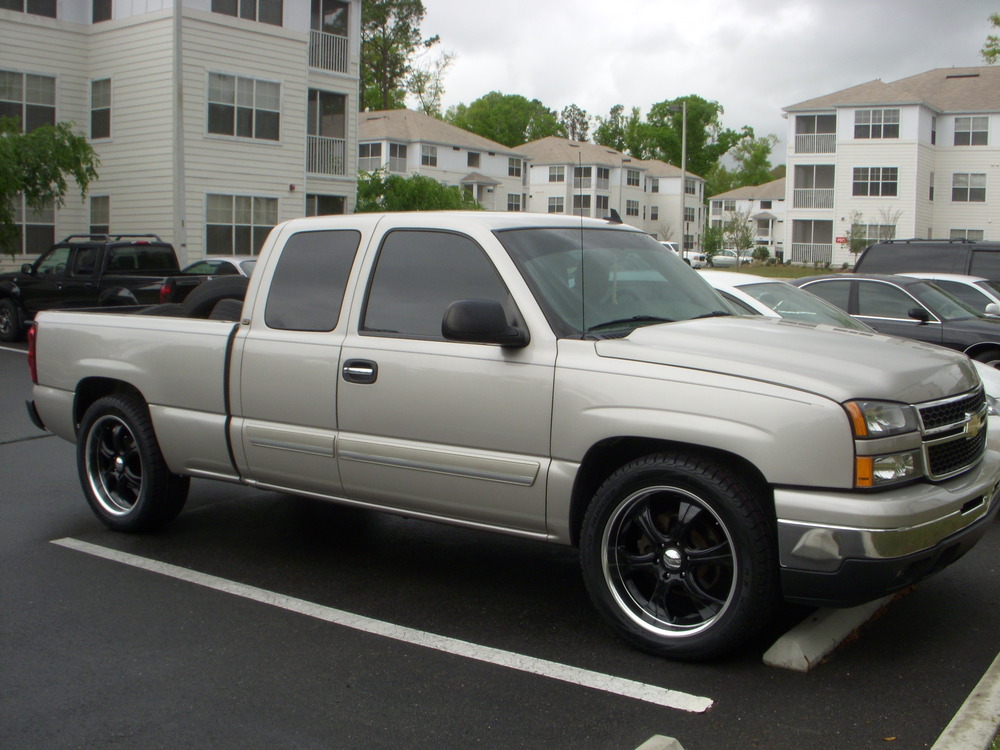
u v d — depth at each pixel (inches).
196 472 222.8
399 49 2947.8
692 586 161.6
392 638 175.9
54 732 140.8
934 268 592.4
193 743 137.6
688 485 157.2
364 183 1430.9
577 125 5216.5
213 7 1040.8
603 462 173.2
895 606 190.1
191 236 1040.8
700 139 4640.8
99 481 244.5
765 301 335.3
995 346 408.2
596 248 195.0
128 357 230.2
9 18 1007.0
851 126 2032.5
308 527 250.2
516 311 175.6
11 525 249.8
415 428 183.8
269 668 162.9
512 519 176.9
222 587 203.6
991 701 142.3
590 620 184.7
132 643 173.5
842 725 141.1
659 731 139.9
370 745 136.7
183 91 941.2
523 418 171.6
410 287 190.2
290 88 1122.0
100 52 1060.5
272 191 1116.5
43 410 251.3
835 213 2069.4
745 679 156.9
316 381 196.4
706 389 155.6
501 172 2743.6
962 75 2108.8
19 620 184.2
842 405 146.9
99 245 642.8
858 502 145.2
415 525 253.0
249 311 211.2
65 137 846.5
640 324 180.9
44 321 251.8
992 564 217.2
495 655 167.8
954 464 163.2
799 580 149.3
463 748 135.6
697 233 3221.0
